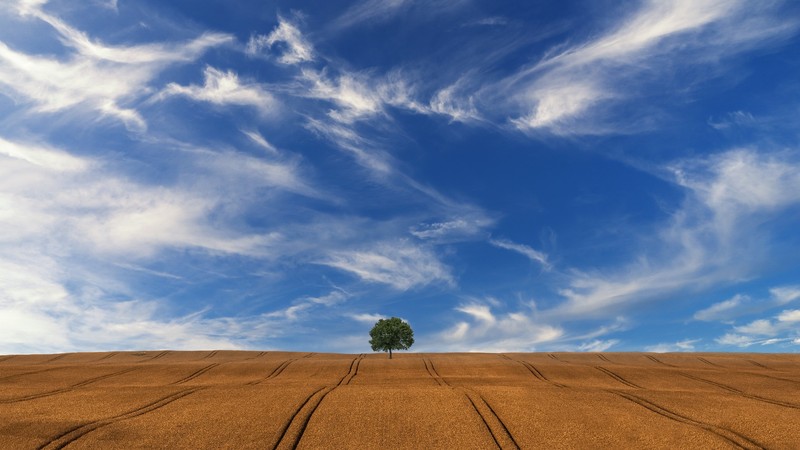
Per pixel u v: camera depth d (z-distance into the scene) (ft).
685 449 76.18
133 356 276.62
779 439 79.92
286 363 206.39
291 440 79.56
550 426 86.94
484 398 106.93
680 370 174.29
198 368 186.50
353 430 84.84
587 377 167.53
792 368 205.46
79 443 77.46
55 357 269.23
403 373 181.47
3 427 83.61
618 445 77.97
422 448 77.25
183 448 76.02
